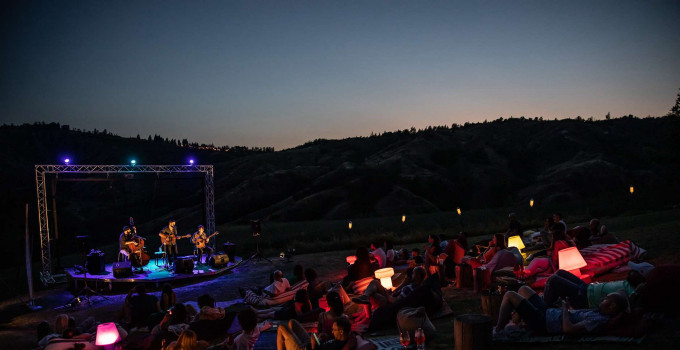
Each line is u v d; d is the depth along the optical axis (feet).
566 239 33.42
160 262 65.21
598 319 18.34
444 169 358.02
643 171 315.99
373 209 262.88
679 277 18.72
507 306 20.24
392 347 21.50
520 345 18.89
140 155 623.77
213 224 76.59
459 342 18.16
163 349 22.77
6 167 394.73
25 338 36.81
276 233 126.00
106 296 51.06
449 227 88.79
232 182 368.07
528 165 370.53
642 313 18.22
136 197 374.02
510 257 32.99
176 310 27.71
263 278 54.95
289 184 331.77
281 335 20.20
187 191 386.93
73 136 641.81
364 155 445.78
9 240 122.01
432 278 27.45
